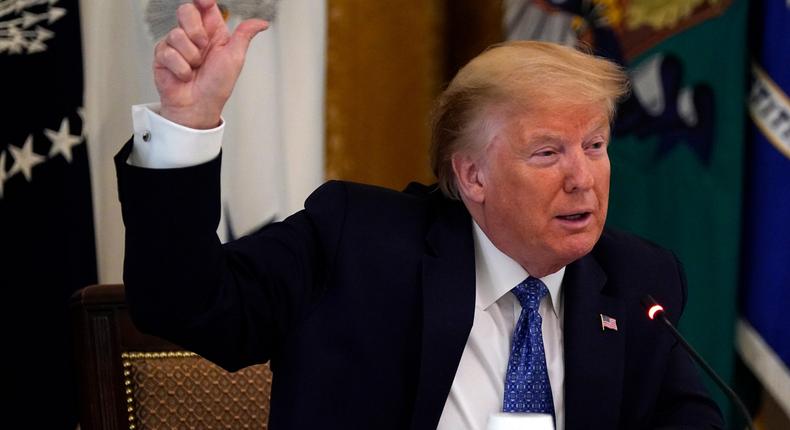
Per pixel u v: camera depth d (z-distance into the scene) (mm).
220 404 4648
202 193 3480
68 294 6398
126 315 4637
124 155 3482
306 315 3967
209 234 3527
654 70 6879
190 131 3455
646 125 6914
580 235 3811
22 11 6402
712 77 6879
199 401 4641
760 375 7023
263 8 6633
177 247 3465
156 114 3471
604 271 4293
